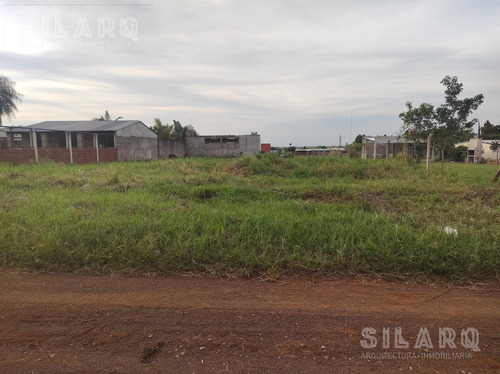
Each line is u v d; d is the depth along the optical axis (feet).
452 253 13.02
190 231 15.15
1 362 7.53
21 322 9.16
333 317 9.55
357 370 7.39
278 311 9.85
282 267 12.87
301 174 40.70
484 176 34.37
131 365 7.48
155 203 21.17
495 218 18.81
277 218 16.74
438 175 34.76
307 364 7.55
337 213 18.47
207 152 134.00
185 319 9.37
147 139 100.63
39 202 20.61
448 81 40.68
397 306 10.25
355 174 39.29
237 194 26.48
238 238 14.60
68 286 11.34
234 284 11.66
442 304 10.41
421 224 17.20
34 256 13.05
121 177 33.32
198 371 7.29
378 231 15.24
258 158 45.80
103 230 14.92
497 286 11.77
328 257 13.28
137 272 12.47
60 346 8.14
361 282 11.93
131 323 9.14
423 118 42.55
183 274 12.39
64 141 83.30
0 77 93.20
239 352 7.95
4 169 40.73
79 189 27.71
